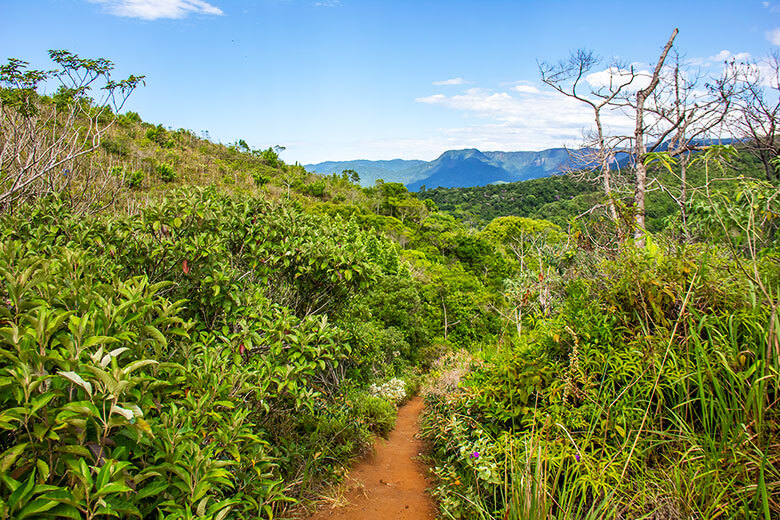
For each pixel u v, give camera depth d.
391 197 57.75
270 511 3.02
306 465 4.17
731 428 2.63
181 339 3.39
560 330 3.88
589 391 3.36
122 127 36.50
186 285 4.30
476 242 38.44
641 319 3.65
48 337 1.75
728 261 3.42
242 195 5.99
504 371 4.12
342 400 6.38
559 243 7.13
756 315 2.86
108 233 4.39
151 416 2.40
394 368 12.45
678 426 2.91
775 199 3.13
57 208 4.79
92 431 1.84
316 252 5.47
